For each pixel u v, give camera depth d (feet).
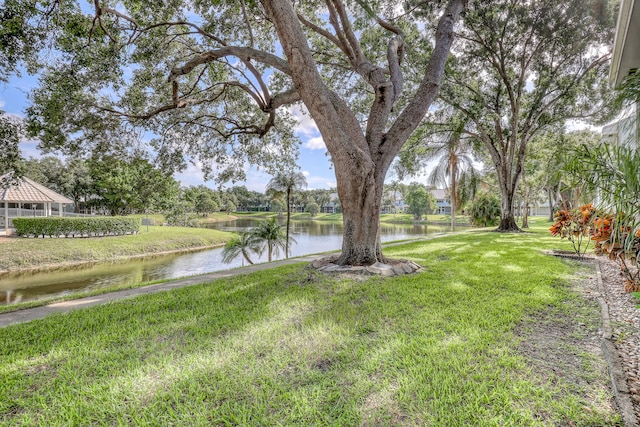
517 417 5.60
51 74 19.48
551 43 38.47
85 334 10.36
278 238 45.03
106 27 21.30
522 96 48.49
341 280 15.99
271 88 30.96
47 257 46.70
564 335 9.09
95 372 7.70
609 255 12.10
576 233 23.06
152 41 22.06
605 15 33.63
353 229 18.90
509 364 7.40
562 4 34.45
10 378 7.50
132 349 8.89
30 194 63.52
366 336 9.29
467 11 35.29
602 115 41.75
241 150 32.22
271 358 8.05
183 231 78.33
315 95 16.94
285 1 16.24
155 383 7.06
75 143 22.50
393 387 6.64
